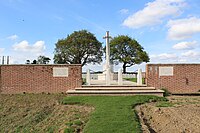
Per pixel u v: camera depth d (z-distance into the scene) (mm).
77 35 62562
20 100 16922
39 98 17125
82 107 13812
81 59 63562
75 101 14695
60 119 12195
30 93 18516
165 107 13391
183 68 18812
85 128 9500
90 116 11125
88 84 20297
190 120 10922
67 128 10133
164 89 18406
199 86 18797
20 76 18656
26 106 15828
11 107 15844
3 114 14883
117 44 61750
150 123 10891
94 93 16281
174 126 10125
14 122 13555
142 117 11336
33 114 14023
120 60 61438
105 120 10133
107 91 16391
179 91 18688
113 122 9812
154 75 18688
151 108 13156
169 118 11203
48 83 18578
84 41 61688
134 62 61531
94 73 31203
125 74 43781
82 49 62531
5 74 18656
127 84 20047
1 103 16562
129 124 9531
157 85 18656
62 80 18562
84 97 15469
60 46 63156
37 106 15578
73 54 62375
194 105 14016
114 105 13062
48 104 15531
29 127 12336
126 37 61875
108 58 24859
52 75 18594
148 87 17719
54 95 17750
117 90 16984
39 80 18609
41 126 12047
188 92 18688
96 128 9219
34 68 18656
